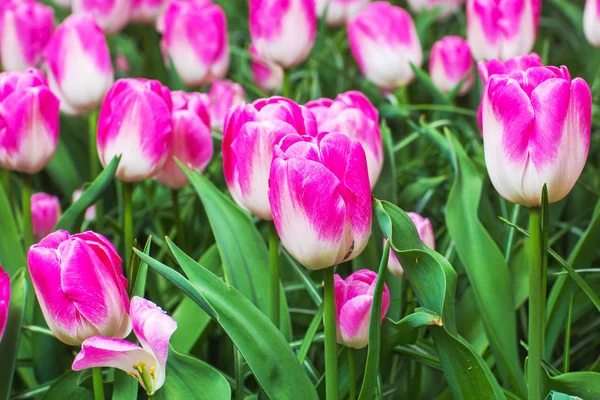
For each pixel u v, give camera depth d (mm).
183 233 1166
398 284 1064
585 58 1745
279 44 1237
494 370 1074
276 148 873
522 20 1258
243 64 1731
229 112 957
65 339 914
